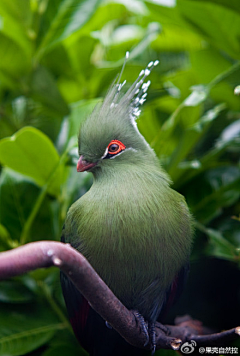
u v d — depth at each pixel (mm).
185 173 1875
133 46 1963
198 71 1936
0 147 1837
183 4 1886
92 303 1701
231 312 1888
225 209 1880
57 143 1876
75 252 1654
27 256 1630
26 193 1873
